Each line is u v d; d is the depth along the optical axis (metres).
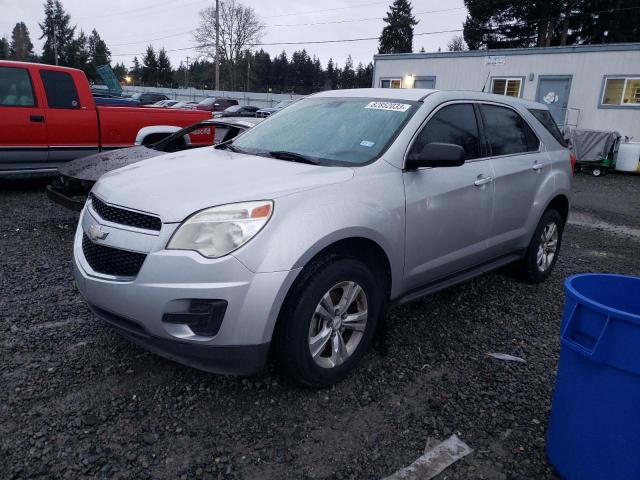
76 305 4.07
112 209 2.93
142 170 3.37
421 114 3.64
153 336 2.66
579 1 41.91
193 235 2.61
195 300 2.57
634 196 12.24
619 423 2.08
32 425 2.61
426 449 2.58
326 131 3.74
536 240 4.85
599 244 7.32
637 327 1.98
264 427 2.69
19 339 3.47
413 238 3.38
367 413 2.85
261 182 2.91
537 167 4.66
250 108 30.78
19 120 7.52
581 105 19.12
